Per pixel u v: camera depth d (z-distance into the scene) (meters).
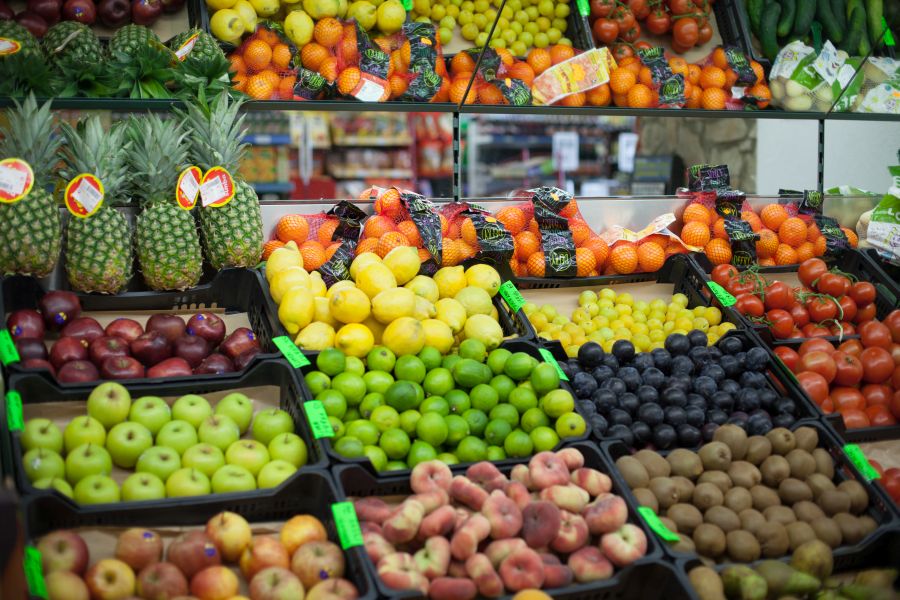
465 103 3.65
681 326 3.31
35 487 2.02
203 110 3.04
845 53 4.34
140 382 2.48
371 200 3.51
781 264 3.83
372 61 3.52
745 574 2.11
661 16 4.25
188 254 2.90
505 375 2.75
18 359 2.39
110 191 2.87
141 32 3.30
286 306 2.76
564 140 7.58
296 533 2.07
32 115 2.71
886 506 2.46
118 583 1.85
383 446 2.45
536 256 3.46
